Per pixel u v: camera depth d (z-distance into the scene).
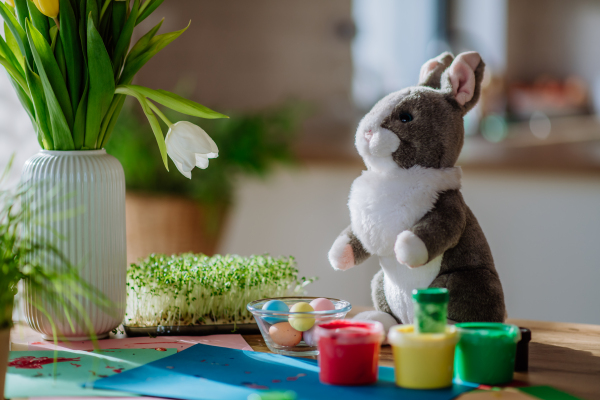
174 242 1.72
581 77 3.42
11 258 0.82
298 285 1.11
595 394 0.83
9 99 1.50
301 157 2.36
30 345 0.98
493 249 2.14
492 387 0.85
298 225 2.43
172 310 1.04
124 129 1.74
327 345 0.85
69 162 0.97
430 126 0.95
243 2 3.08
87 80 0.98
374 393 0.83
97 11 0.98
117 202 1.00
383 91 3.29
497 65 3.46
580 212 2.03
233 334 1.03
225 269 1.07
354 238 1.01
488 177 2.12
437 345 0.84
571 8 3.38
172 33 1.03
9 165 0.85
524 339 0.90
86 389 0.84
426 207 0.94
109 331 1.01
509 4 3.43
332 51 3.20
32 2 0.97
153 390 0.83
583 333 1.04
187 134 0.97
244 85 3.14
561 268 2.07
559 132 2.81
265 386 0.84
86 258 0.97
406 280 0.97
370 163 0.98
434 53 3.41
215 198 1.79
